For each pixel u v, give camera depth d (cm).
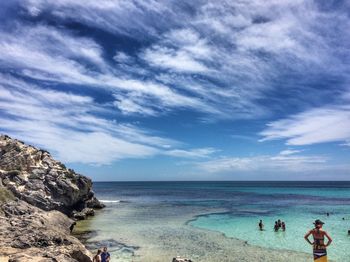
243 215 6200
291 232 4297
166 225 4988
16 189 5222
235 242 3672
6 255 2258
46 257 2212
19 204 4234
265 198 11288
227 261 2873
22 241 2580
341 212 6644
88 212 6200
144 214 6431
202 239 3859
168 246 3491
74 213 5803
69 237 3044
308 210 7069
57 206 5462
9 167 5694
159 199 10888
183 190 19012
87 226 4953
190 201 9912
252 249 3322
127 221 5469
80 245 2870
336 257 2936
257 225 4931
